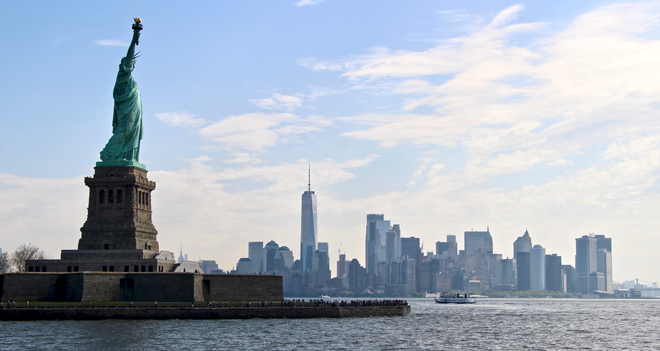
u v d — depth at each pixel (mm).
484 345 196875
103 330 193000
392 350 177875
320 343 184625
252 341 183375
